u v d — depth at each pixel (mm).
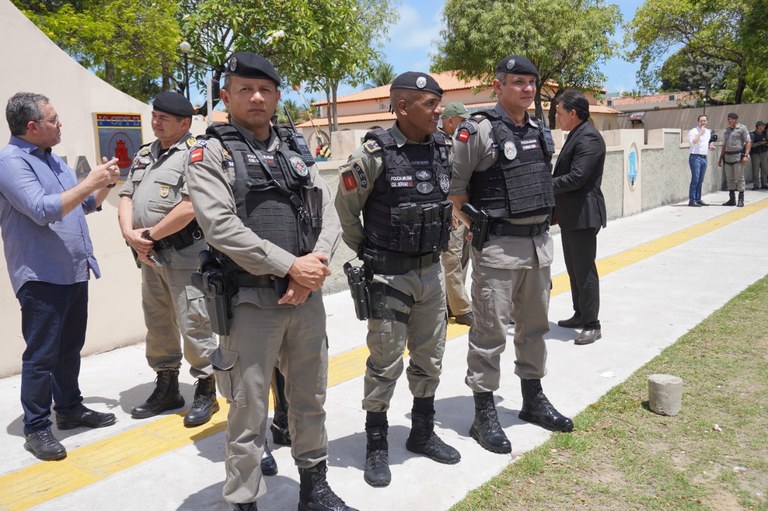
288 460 3396
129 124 5121
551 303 6469
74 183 3701
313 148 9430
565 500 2938
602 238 10023
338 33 13281
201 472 3270
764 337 5090
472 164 3445
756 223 10984
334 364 4855
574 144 4910
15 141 3432
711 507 2865
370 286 3088
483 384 3469
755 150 16828
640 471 3178
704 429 3602
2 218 3447
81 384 4512
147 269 3857
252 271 2443
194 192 2443
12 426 3850
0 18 4363
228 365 2518
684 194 14977
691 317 5727
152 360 3994
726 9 24906
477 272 3514
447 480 3135
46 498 3037
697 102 35188
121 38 13539
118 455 3477
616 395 4090
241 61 2498
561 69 27453
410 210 2988
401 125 3039
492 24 25484
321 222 2740
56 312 3480
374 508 2898
